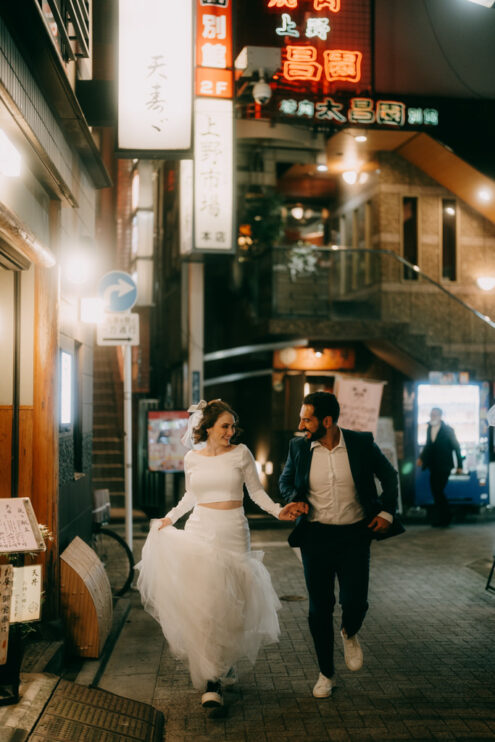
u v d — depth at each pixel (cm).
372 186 1547
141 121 706
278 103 1178
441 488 1170
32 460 542
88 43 685
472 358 1378
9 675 404
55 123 580
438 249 1523
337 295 1402
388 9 1228
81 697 443
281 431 1480
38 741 374
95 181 804
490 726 436
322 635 478
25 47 459
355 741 416
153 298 1720
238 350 1469
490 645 594
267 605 482
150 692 502
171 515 500
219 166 1009
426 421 1233
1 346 544
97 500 802
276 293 1359
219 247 1015
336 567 479
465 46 1262
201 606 456
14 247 461
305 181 1720
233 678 491
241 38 1177
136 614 698
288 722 445
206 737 426
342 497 470
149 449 1174
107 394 1530
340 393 1064
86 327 775
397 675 525
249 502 1372
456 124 1256
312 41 1198
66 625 550
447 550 991
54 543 542
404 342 1348
